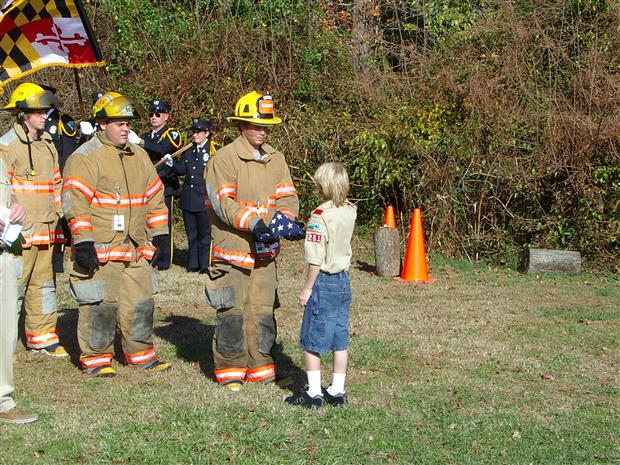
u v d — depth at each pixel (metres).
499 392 6.79
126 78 16.59
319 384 6.24
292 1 16.62
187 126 15.73
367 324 9.02
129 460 5.23
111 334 7.12
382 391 6.74
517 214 13.02
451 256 13.13
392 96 14.91
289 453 5.38
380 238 11.77
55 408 6.18
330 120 14.85
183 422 5.85
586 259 12.44
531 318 9.43
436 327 8.93
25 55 8.91
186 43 16.25
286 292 10.62
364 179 13.91
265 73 15.81
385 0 17.94
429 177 13.26
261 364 6.88
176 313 9.44
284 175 6.89
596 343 8.41
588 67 13.20
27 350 7.91
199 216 11.73
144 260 7.29
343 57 15.81
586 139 12.38
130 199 7.07
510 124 12.88
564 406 6.47
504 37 14.29
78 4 8.88
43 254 7.75
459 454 5.46
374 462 5.27
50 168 7.78
